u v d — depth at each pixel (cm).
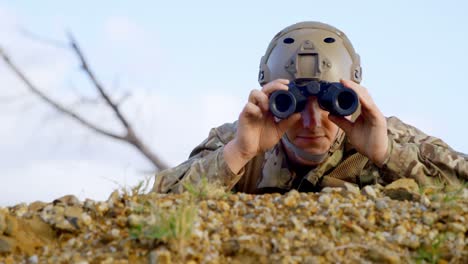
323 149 544
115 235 400
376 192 461
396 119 591
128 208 422
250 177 582
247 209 429
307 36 557
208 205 429
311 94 525
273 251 384
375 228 414
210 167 541
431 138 574
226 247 383
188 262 371
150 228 392
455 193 463
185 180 539
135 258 380
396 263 380
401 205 438
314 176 550
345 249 390
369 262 381
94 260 382
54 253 396
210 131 606
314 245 388
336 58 551
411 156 538
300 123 541
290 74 548
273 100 520
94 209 426
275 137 538
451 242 404
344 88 519
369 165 554
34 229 412
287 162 565
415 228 414
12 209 440
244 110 532
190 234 385
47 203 448
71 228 411
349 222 414
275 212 425
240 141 536
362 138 536
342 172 554
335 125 543
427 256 391
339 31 568
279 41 565
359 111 563
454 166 537
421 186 525
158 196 446
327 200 434
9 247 397
